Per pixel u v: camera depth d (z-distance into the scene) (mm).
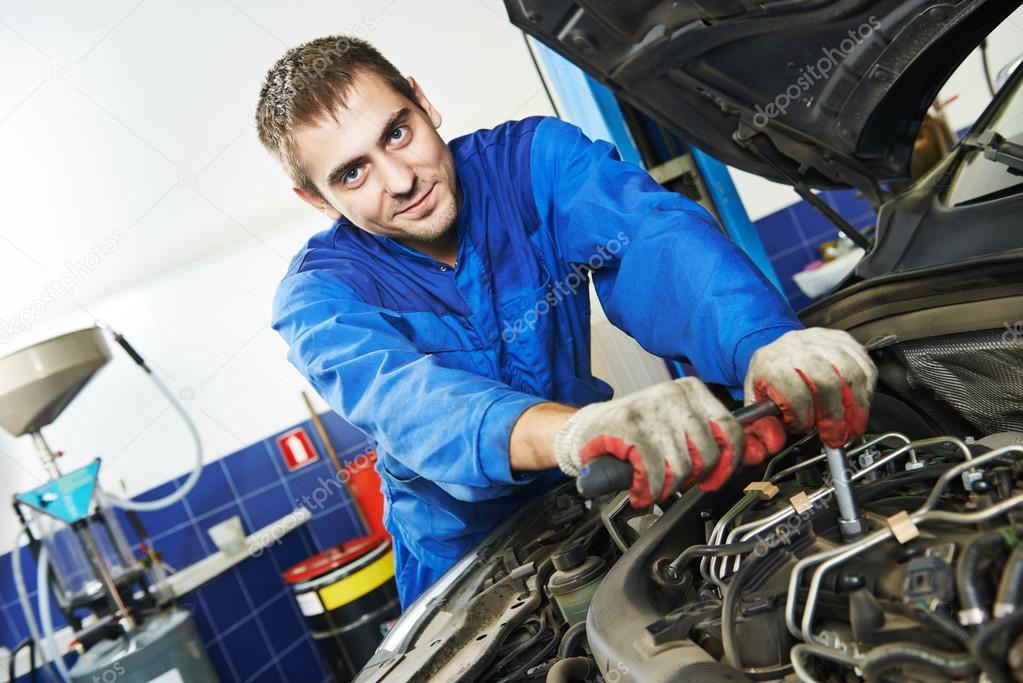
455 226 1544
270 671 3766
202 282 3633
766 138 1531
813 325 1463
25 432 2881
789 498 990
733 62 1355
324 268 1499
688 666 722
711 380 1235
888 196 1663
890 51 1369
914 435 1279
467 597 1265
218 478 3799
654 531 1036
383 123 1359
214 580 3680
